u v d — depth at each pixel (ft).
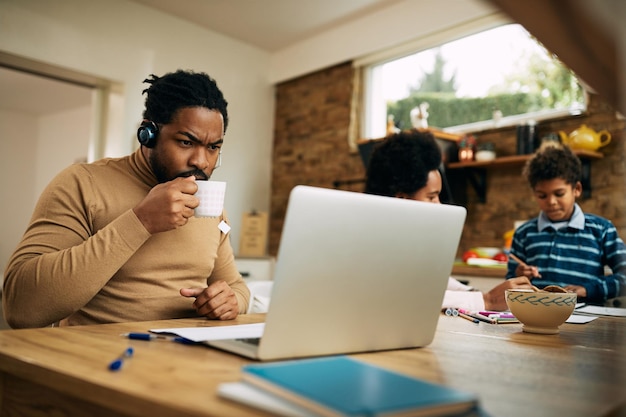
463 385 2.15
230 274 5.45
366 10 12.67
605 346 3.26
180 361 2.34
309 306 2.48
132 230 3.85
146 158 4.85
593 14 0.64
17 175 22.49
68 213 4.37
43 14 11.01
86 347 2.59
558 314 3.70
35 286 3.74
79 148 21.33
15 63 11.08
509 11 0.63
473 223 11.18
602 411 1.81
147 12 12.66
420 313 2.99
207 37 13.83
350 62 13.58
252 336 2.87
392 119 12.98
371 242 2.62
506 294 4.00
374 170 6.24
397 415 1.43
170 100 4.54
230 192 14.29
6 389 2.45
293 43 14.66
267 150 15.23
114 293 4.57
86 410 2.04
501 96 11.21
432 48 12.36
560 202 7.88
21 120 22.61
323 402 1.47
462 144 10.68
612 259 7.73
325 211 2.41
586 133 9.14
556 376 2.35
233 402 1.69
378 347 2.86
